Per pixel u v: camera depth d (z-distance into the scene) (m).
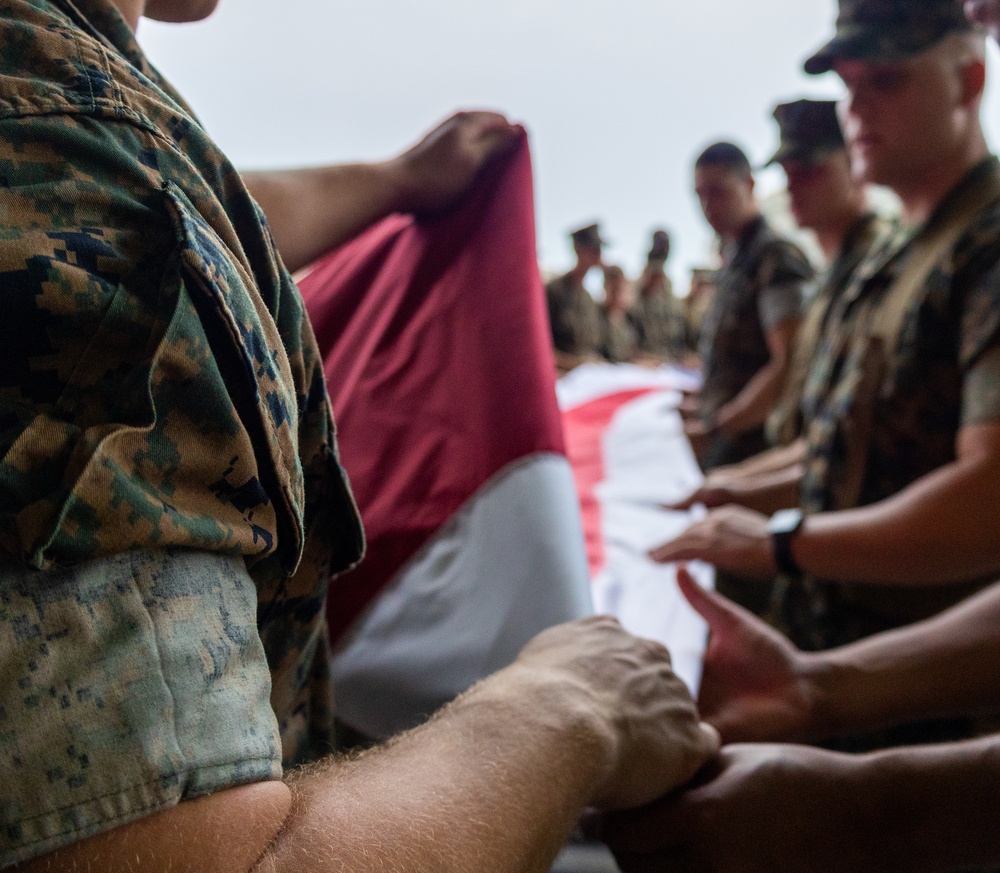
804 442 1.86
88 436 0.35
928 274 1.24
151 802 0.34
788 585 1.49
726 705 0.86
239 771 0.37
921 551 1.08
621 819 0.69
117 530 0.35
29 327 0.35
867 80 1.28
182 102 0.56
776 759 0.69
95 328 0.37
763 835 0.66
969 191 1.26
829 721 0.83
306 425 0.54
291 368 0.51
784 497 1.69
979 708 0.84
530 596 0.80
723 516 1.25
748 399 2.61
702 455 2.74
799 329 2.53
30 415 0.35
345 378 0.96
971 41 1.25
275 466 0.42
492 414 0.87
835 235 2.10
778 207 6.90
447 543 0.84
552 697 0.55
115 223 0.39
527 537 0.81
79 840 0.33
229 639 0.38
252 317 0.42
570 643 0.65
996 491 1.05
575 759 0.51
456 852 0.42
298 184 0.87
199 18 0.64
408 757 0.47
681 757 0.64
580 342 5.88
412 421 0.90
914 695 0.83
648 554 1.29
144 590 0.36
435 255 0.97
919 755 0.71
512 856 0.44
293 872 0.36
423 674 0.81
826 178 2.02
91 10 0.52
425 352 0.93
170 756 0.35
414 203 0.95
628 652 0.65
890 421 1.29
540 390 0.86
